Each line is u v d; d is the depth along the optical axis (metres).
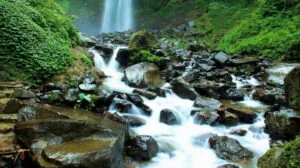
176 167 5.17
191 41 20.78
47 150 4.28
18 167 4.30
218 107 7.38
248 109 7.34
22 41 7.80
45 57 8.00
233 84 9.77
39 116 5.26
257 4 21.27
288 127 5.87
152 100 7.98
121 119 6.23
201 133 6.32
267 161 5.02
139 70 9.44
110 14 36.59
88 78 8.12
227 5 27.09
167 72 10.43
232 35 18.02
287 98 6.93
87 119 5.35
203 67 11.14
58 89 7.14
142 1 36.69
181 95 8.41
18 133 4.68
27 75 7.48
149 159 5.30
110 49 12.20
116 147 4.60
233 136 6.23
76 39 11.73
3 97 6.31
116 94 7.47
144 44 12.21
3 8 8.00
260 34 15.82
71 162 4.04
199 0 31.66
